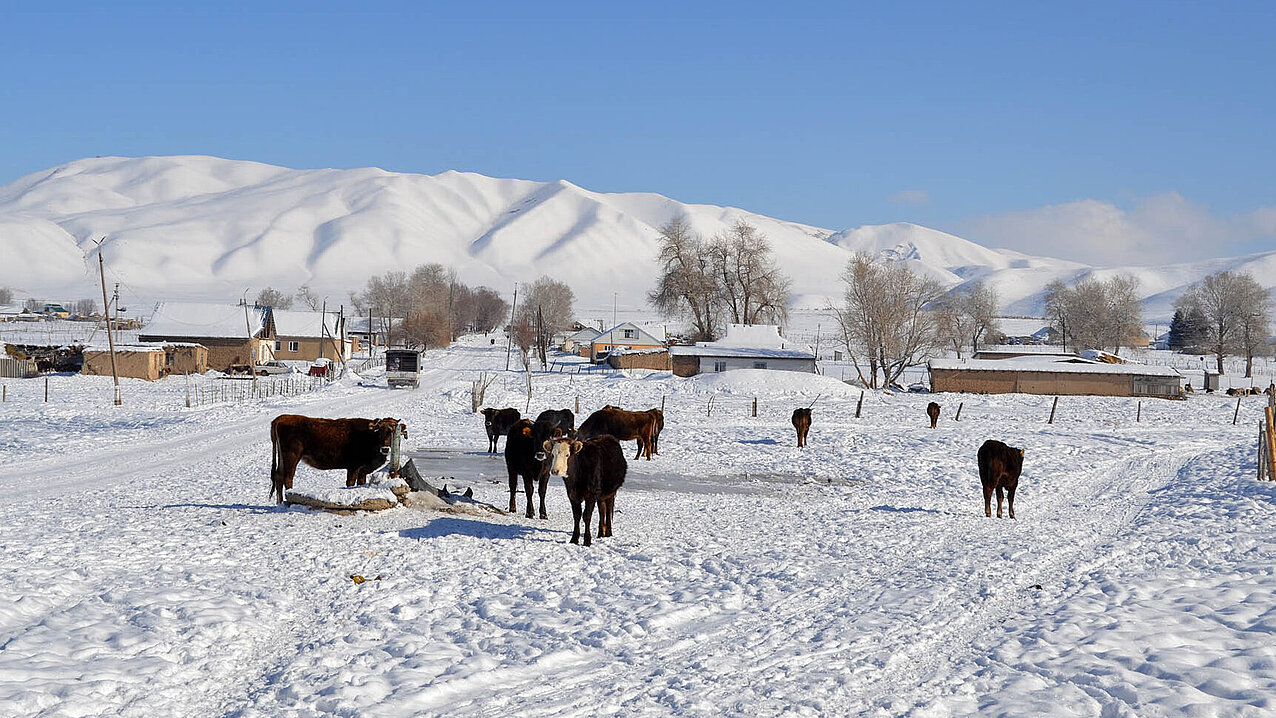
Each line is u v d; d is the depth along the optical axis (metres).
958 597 12.55
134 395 66.94
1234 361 154.25
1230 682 8.64
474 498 21.89
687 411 61.75
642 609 11.62
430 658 9.50
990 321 155.25
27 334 122.50
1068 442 42.34
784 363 102.19
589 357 143.00
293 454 19.48
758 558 15.41
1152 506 23.56
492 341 186.00
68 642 9.46
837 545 16.95
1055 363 94.94
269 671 9.16
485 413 35.81
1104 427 54.31
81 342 100.25
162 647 9.53
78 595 11.54
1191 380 119.94
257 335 110.19
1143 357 156.50
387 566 13.81
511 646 9.98
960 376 92.81
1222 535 17.48
